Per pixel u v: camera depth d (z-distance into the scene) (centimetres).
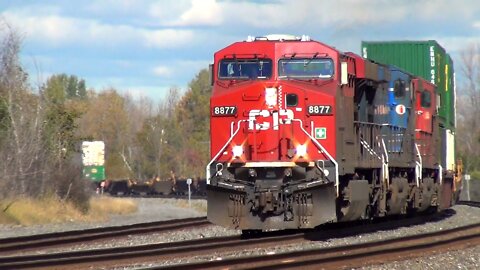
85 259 5491
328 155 7125
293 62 7375
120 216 14062
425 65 10800
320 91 7219
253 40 7556
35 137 13362
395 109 9200
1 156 12488
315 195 7081
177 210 16488
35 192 12769
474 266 5788
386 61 10875
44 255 5778
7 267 5081
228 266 5106
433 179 10688
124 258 5731
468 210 12850
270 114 7250
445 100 11744
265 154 7231
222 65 7494
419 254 6253
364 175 8288
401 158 9225
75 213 12900
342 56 7488
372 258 5775
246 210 7131
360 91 8181
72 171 13775
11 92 13888
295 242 7094
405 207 9325
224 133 7344
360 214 7819
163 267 4766
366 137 8181
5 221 10875
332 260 5419
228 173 7269
